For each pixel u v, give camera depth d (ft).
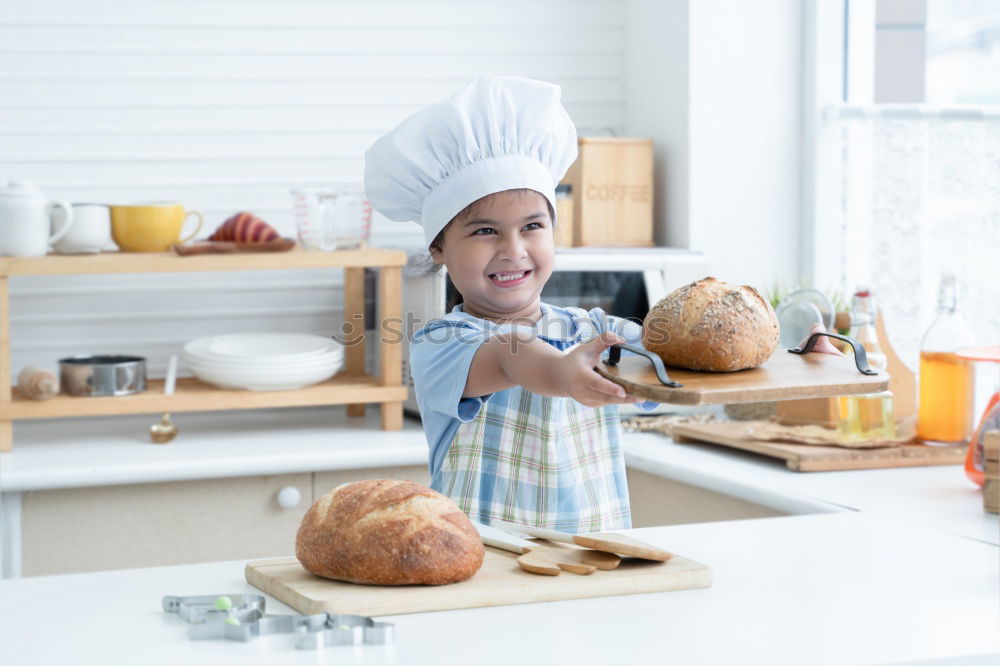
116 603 3.82
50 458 7.42
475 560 3.83
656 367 3.71
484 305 4.89
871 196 8.59
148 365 8.89
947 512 5.73
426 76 9.29
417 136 4.77
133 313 8.83
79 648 3.39
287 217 9.10
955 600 3.87
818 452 6.70
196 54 8.86
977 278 7.67
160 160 8.83
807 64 8.96
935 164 7.98
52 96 8.61
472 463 4.99
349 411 8.92
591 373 3.74
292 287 9.13
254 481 7.54
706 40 8.82
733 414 8.04
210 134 8.92
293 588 3.73
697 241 8.92
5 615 3.70
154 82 8.79
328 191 8.09
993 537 5.24
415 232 9.22
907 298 8.31
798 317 7.01
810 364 4.12
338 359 8.27
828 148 8.96
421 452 7.72
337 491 3.93
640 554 4.00
